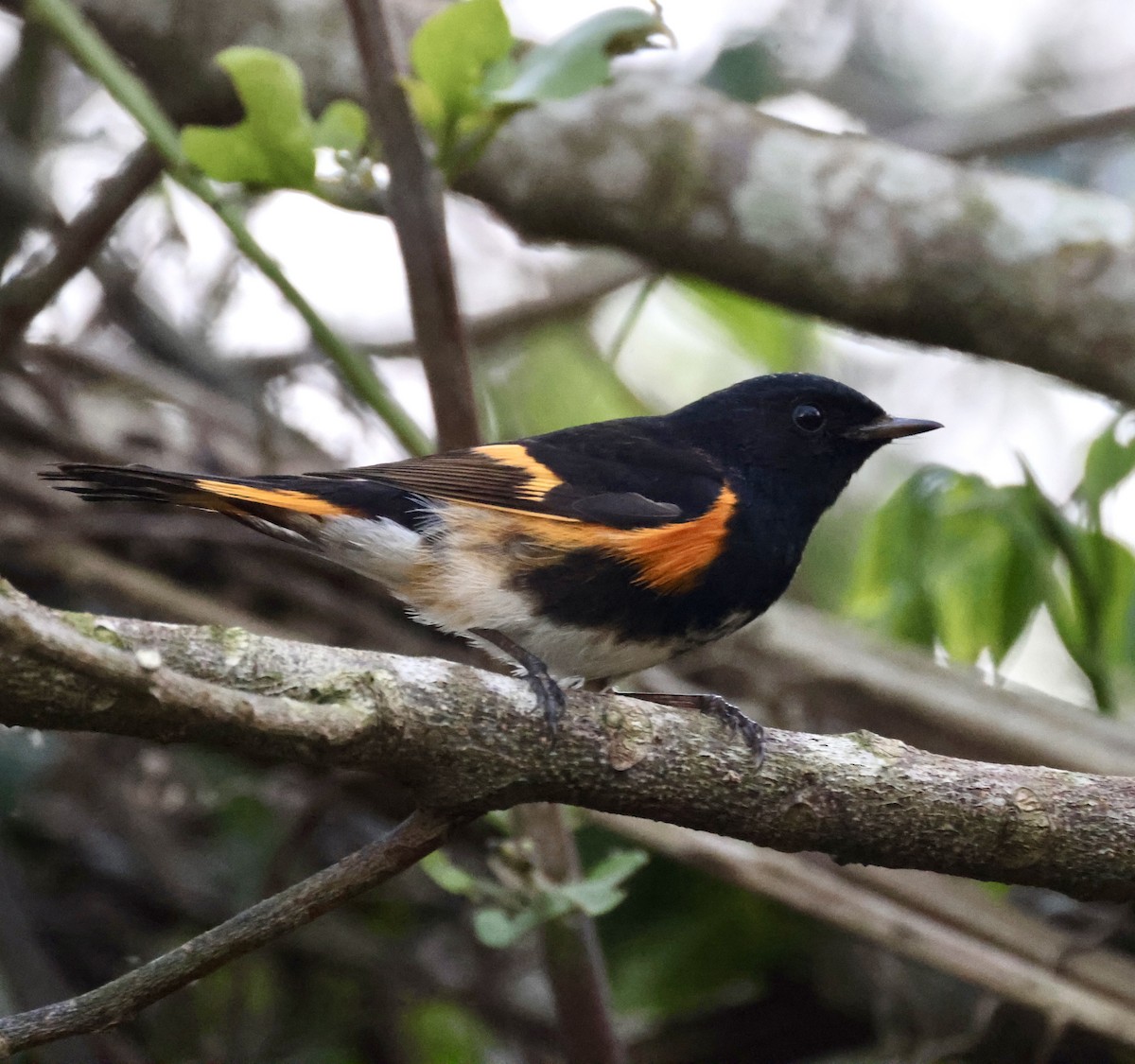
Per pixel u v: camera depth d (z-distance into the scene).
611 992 10.61
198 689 5.00
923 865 6.41
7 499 10.28
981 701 10.01
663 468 8.09
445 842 6.07
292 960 10.91
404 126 7.32
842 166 10.04
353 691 5.57
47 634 4.70
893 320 9.98
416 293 7.68
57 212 10.82
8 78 11.16
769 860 8.71
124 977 5.64
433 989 10.77
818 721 10.24
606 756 6.11
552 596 7.56
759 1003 10.49
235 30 10.44
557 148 10.09
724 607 7.85
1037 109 13.27
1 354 9.59
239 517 7.59
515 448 7.93
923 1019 9.85
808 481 8.56
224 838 11.15
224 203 8.27
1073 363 9.78
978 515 9.88
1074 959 8.87
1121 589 10.12
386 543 7.56
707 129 10.10
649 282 10.27
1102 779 6.40
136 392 11.15
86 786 10.82
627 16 7.30
